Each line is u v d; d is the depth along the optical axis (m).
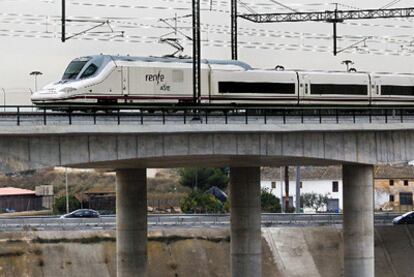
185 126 170.38
